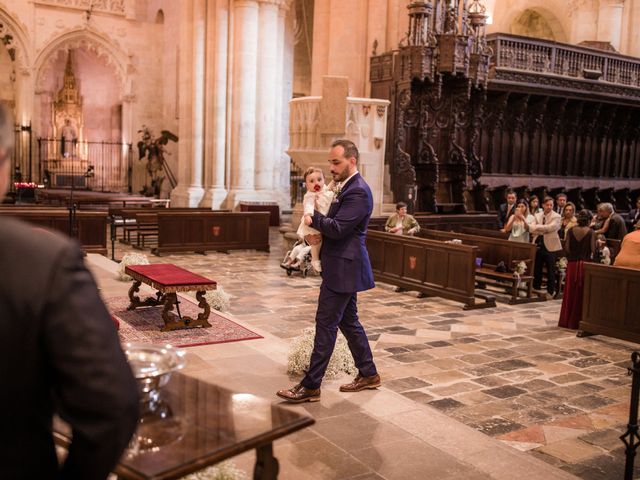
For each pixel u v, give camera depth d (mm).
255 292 10258
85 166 28547
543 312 9734
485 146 17703
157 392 2211
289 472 3877
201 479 2619
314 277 11766
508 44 17281
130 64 28094
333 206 4781
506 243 11117
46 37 26469
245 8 19000
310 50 28578
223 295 8617
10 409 1392
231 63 19547
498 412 5535
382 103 13531
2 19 25812
